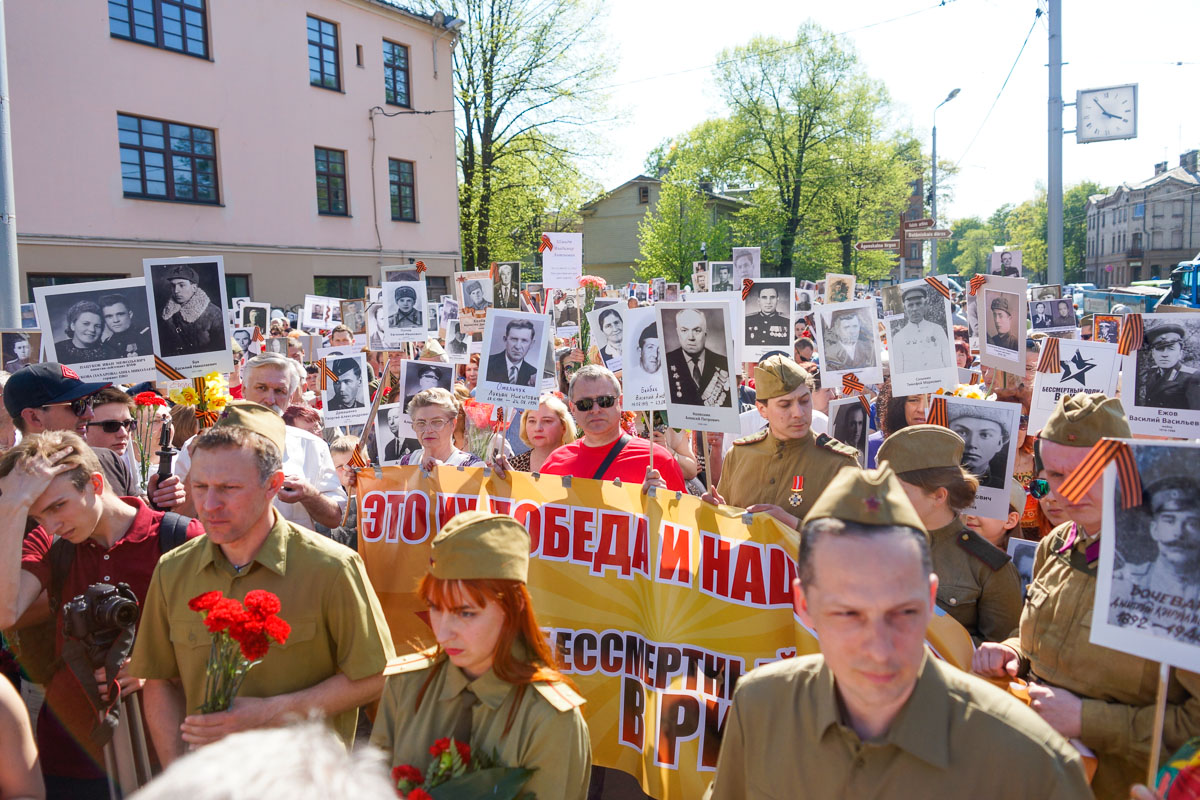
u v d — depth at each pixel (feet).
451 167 95.45
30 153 56.39
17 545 8.81
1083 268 319.06
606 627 11.05
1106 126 47.03
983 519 12.60
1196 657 5.96
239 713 7.69
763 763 5.97
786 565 10.34
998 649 8.63
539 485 11.75
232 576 8.34
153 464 17.52
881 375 18.10
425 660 7.82
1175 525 6.14
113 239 61.36
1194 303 69.72
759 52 146.41
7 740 6.67
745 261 41.01
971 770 5.32
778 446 13.82
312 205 78.33
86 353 14.61
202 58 67.67
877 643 5.02
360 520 12.54
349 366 22.89
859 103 152.56
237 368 24.75
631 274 198.59
